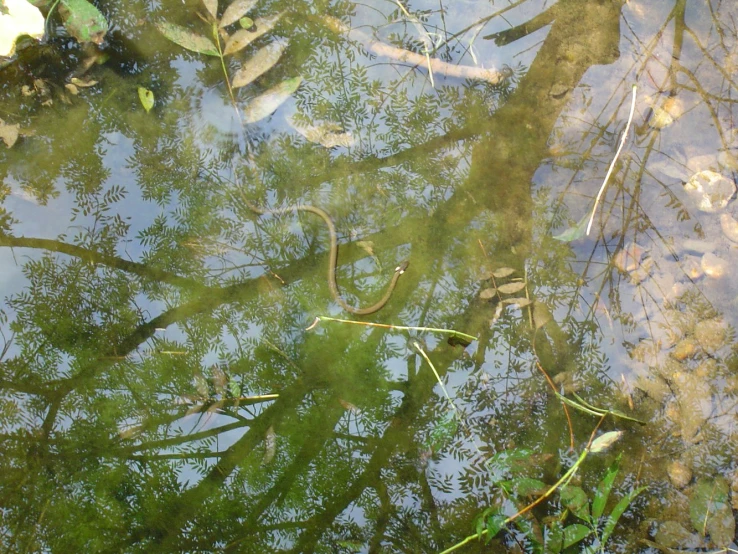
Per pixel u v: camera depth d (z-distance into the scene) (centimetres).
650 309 174
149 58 181
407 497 171
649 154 178
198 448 173
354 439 173
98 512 171
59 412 174
